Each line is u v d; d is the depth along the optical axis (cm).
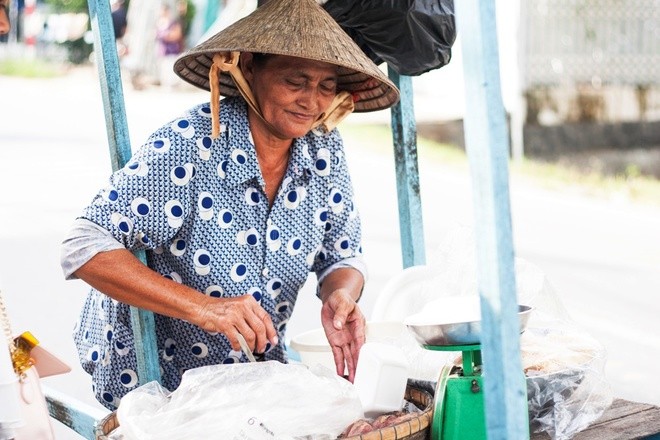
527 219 932
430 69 304
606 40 1335
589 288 681
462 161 1174
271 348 267
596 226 903
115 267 233
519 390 168
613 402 254
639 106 1337
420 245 326
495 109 163
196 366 265
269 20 240
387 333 277
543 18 1308
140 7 1714
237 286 252
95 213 237
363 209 906
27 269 699
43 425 238
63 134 1249
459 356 237
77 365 534
